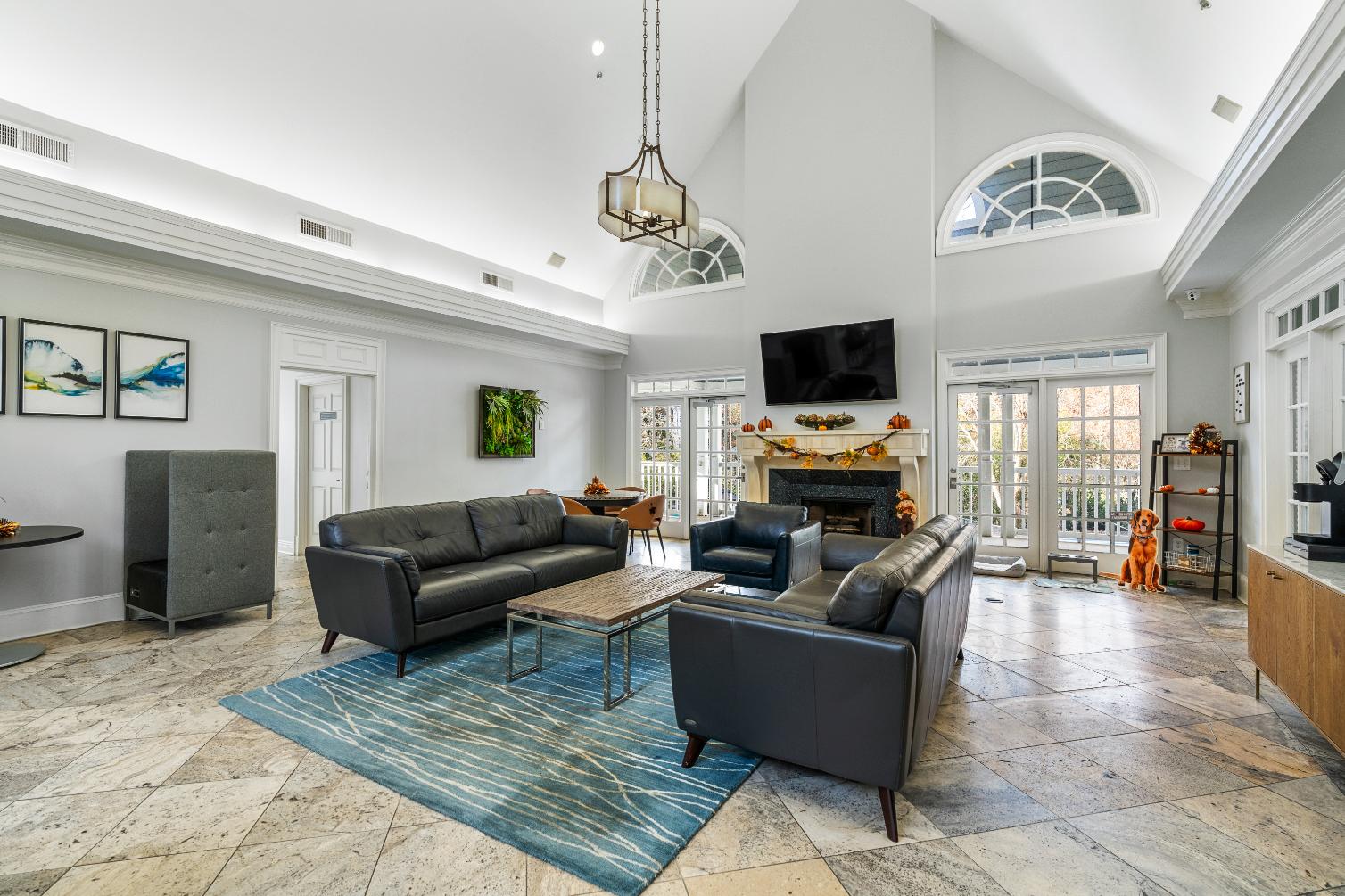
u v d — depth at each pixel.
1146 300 5.21
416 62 4.72
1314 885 1.63
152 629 3.93
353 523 3.58
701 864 1.73
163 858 1.74
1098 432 5.50
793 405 6.48
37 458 3.83
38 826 1.89
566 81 5.59
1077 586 5.11
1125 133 5.17
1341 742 2.06
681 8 5.63
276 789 2.10
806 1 6.37
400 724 2.58
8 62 3.53
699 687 2.20
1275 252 3.76
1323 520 2.70
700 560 4.54
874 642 1.86
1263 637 2.73
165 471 4.29
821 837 1.85
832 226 6.26
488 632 3.90
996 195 5.84
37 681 3.05
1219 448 4.63
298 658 3.40
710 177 7.53
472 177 5.82
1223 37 3.16
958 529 3.19
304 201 5.05
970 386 5.96
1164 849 1.79
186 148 4.31
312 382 6.65
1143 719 2.64
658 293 8.00
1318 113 2.27
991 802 2.02
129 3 3.58
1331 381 3.58
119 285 4.18
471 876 1.67
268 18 4.00
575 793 2.07
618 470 8.41
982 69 5.82
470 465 6.77
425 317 6.08
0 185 3.36
